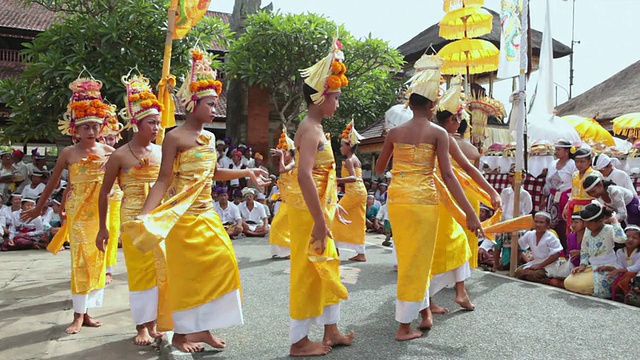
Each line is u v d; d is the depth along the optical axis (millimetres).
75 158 4598
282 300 5051
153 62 10656
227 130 16859
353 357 3432
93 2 10977
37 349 3834
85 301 4312
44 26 17203
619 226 5281
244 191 10633
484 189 4152
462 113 5230
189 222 3451
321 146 3443
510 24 6773
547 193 7684
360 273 6336
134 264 3932
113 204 5375
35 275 6613
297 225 3443
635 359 3391
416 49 18719
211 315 3479
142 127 4062
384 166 4059
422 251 3682
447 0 10125
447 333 3934
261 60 13766
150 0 10625
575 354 3480
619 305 4727
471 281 5805
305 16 13750
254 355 3514
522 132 6500
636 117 11758
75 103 4664
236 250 8453
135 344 3949
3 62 16953
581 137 10750
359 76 14656
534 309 4602
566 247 6770
